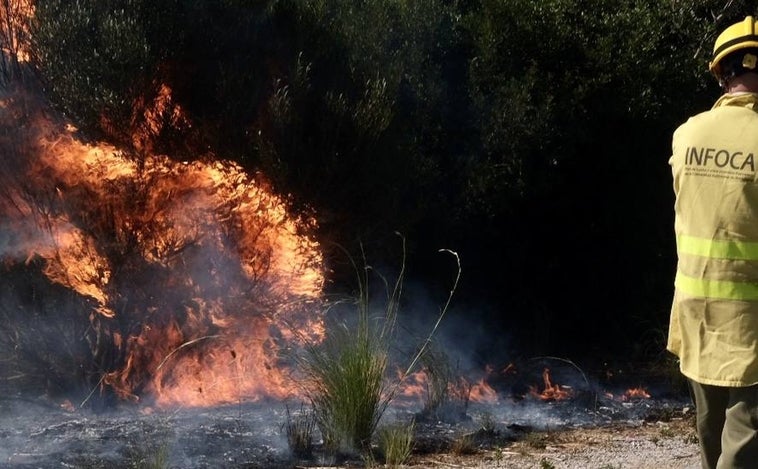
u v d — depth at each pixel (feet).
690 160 17.37
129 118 29.63
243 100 31.27
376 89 31.96
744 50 17.58
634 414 31.50
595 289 41.50
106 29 29.66
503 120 36.65
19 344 29.68
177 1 31.32
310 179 31.40
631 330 41.34
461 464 24.59
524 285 40.27
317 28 33.01
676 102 39.50
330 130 31.50
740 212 16.81
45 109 30.09
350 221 32.63
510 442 27.22
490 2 38.17
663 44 40.14
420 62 36.17
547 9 38.09
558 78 38.22
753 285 16.84
